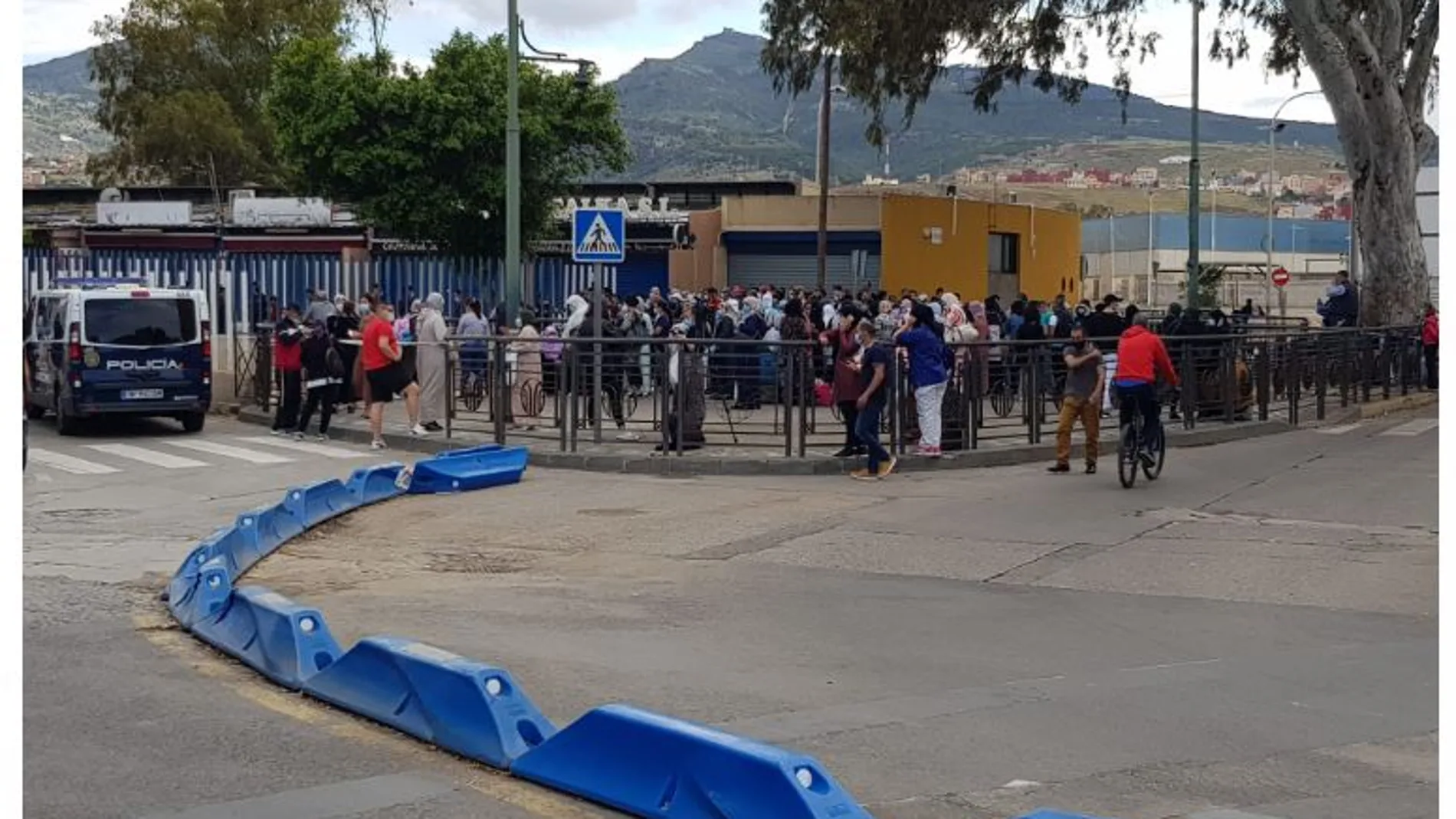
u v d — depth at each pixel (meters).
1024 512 14.43
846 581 11.33
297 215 39.28
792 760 5.64
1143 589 10.92
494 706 6.71
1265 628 9.63
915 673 8.44
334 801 6.07
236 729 7.12
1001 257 46.66
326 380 21.72
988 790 6.34
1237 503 14.80
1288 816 6.07
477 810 5.99
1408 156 30.00
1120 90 32.81
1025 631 9.59
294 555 12.48
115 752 6.72
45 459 19.27
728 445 18.67
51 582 11.04
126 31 54.59
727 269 42.94
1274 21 34.06
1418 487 15.64
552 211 36.50
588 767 6.21
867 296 29.69
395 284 33.62
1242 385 21.66
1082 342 17.31
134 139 54.28
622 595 10.75
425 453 19.92
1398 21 29.66
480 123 33.84
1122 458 15.84
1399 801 6.28
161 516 14.73
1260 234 73.88
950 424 18.50
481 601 10.47
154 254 34.50
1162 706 7.73
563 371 18.80
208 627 9.05
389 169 34.12
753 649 9.02
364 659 7.48
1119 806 6.16
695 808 5.80
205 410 22.58
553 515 14.57
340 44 44.84
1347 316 30.62
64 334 22.03
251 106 55.09
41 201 54.12
